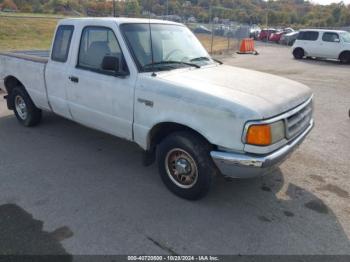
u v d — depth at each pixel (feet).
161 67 13.09
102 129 14.67
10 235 10.07
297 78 40.52
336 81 38.50
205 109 10.67
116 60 12.50
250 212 11.64
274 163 10.58
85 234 10.22
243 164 10.32
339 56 58.59
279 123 10.68
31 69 17.53
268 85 12.34
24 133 18.67
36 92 17.71
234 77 13.05
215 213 11.51
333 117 23.47
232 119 10.19
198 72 13.30
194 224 10.89
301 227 10.89
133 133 13.15
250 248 9.86
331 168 15.23
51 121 20.77
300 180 14.03
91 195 12.42
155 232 10.43
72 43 15.02
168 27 15.02
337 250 9.87
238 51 74.38
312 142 18.47
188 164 11.91
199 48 15.75
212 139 10.71
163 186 13.19
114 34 13.19
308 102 12.83
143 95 12.21
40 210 11.37
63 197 12.22
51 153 16.05
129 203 11.96
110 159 15.55
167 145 12.05
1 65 20.10
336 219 11.37
